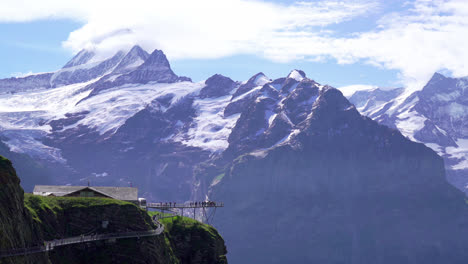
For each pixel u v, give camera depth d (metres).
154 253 181.12
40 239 150.75
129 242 177.75
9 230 133.75
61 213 173.88
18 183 144.25
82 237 167.75
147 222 188.12
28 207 161.00
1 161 142.88
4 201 136.38
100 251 172.25
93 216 177.50
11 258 131.00
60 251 162.38
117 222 180.00
